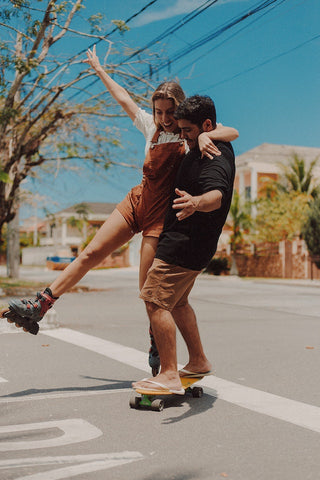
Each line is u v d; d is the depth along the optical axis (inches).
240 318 391.9
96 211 1991.9
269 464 111.7
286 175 1233.4
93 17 485.1
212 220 144.2
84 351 241.8
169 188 153.1
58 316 388.2
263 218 1157.1
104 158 630.5
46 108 581.6
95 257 155.5
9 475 104.0
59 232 2174.0
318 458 115.4
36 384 180.2
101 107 605.9
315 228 978.1
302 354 242.8
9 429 132.3
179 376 161.3
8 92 550.9
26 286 701.9
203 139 141.6
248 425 137.5
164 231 147.7
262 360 228.1
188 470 108.0
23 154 604.4
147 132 166.6
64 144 625.3
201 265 147.2
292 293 669.3
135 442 123.8
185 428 134.3
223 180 138.8
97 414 145.6
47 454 115.6
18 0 445.7
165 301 145.6
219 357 234.5
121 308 452.8
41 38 511.5
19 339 274.1
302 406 155.9
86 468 108.1
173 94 151.1
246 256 1210.6
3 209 619.2
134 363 215.3
